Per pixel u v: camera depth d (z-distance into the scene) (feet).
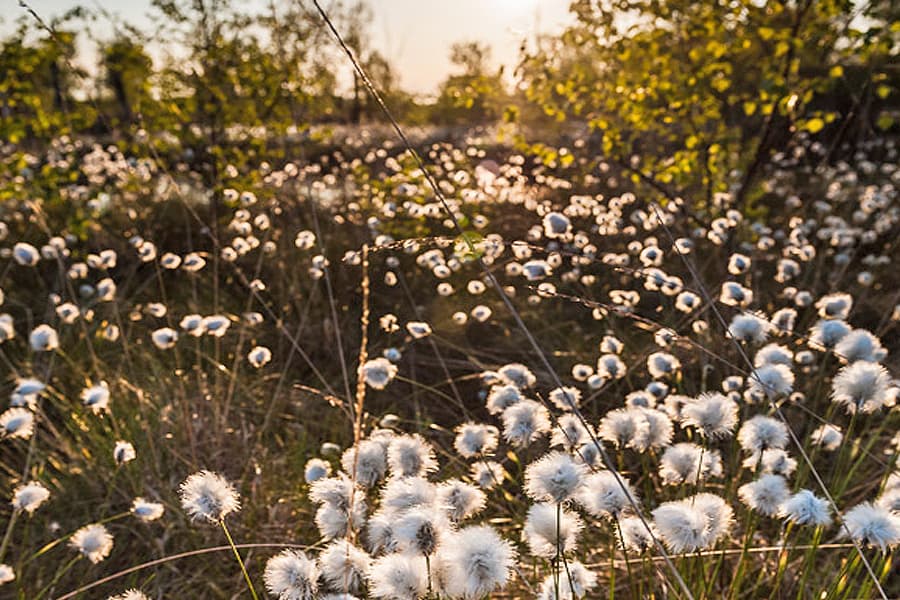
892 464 7.38
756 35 16.53
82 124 19.61
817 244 22.08
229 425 12.15
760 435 6.36
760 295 17.13
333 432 12.05
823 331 7.80
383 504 4.85
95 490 10.30
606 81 17.62
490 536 4.25
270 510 9.67
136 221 22.79
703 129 18.30
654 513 5.04
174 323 17.12
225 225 22.03
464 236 5.32
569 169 26.55
